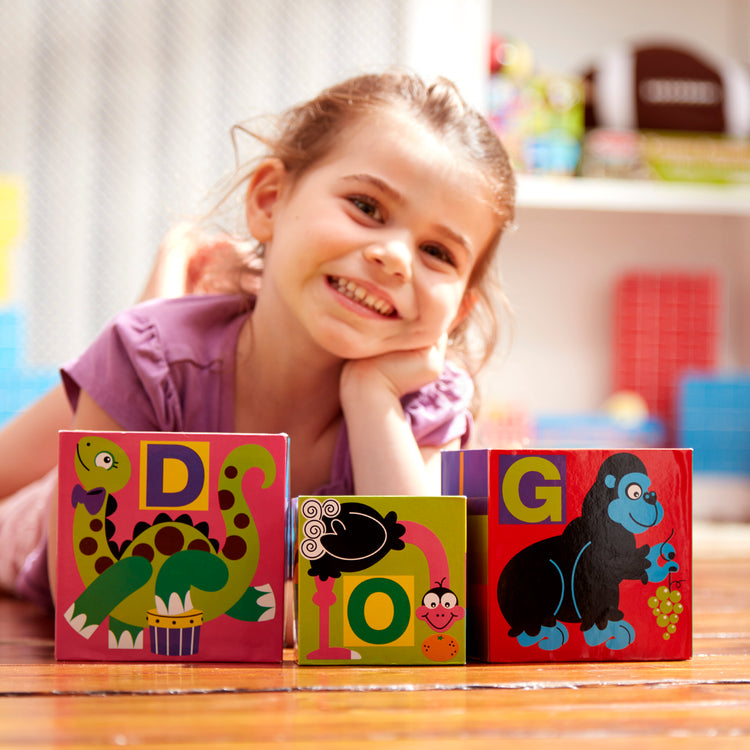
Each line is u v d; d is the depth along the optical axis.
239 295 1.06
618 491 0.72
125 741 0.48
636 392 2.93
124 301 2.78
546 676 0.65
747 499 2.74
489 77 2.75
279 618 0.70
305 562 0.69
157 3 2.81
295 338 0.96
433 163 0.90
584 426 2.62
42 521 1.15
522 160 2.74
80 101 2.78
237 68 2.83
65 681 0.63
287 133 1.03
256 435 0.71
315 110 0.98
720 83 2.88
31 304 2.74
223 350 0.98
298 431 1.01
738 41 3.19
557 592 0.71
